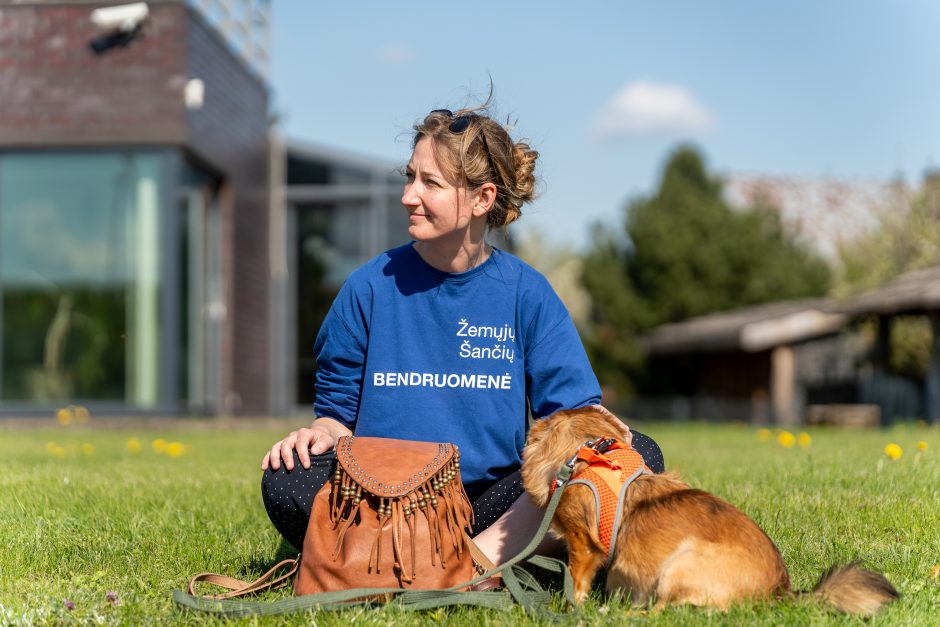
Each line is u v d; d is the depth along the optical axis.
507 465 3.47
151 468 6.63
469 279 3.42
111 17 11.70
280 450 3.38
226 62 13.78
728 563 2.91
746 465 6.40
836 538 3.96
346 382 3.53
